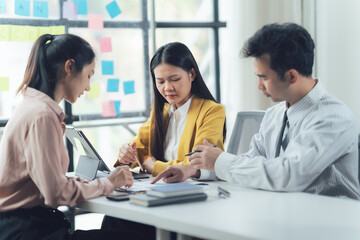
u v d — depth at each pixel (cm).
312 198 149
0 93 294
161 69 210
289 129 171
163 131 224
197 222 123
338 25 371
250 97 360
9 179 156
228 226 119
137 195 150
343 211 133
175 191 146
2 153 158
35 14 288
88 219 354
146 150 231
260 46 155
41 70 164
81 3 308
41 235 154
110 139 363
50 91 164
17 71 296
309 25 379
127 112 342
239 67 358
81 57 166
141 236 171
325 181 163
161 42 369
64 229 160
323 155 154
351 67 367
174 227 127
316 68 381
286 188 155
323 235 111
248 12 357
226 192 154
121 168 172
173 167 182
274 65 154
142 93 351
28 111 156
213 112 213
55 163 152
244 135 229
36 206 159
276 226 118
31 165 152
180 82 210
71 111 315
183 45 215
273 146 180
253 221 123
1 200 157
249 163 161
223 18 383
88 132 355
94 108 325
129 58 343
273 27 157
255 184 159
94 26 315
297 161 153
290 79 158
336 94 375
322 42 378
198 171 189
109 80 327
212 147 171
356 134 165
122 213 144
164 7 391
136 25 344
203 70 397
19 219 154
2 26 282
